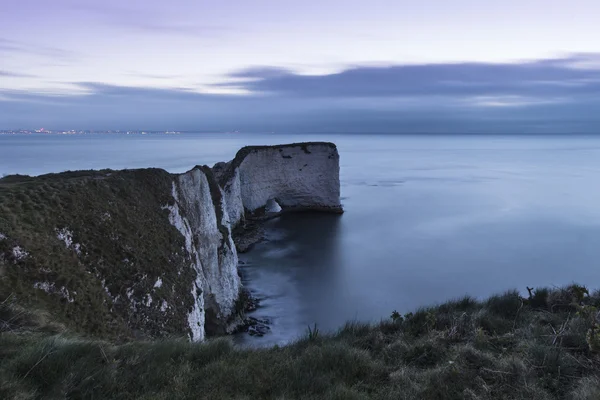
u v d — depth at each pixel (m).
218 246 27.91
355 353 9.48
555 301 12.77
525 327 10.73
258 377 8.35
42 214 15.62
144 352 9.08
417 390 7.74
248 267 38.62
